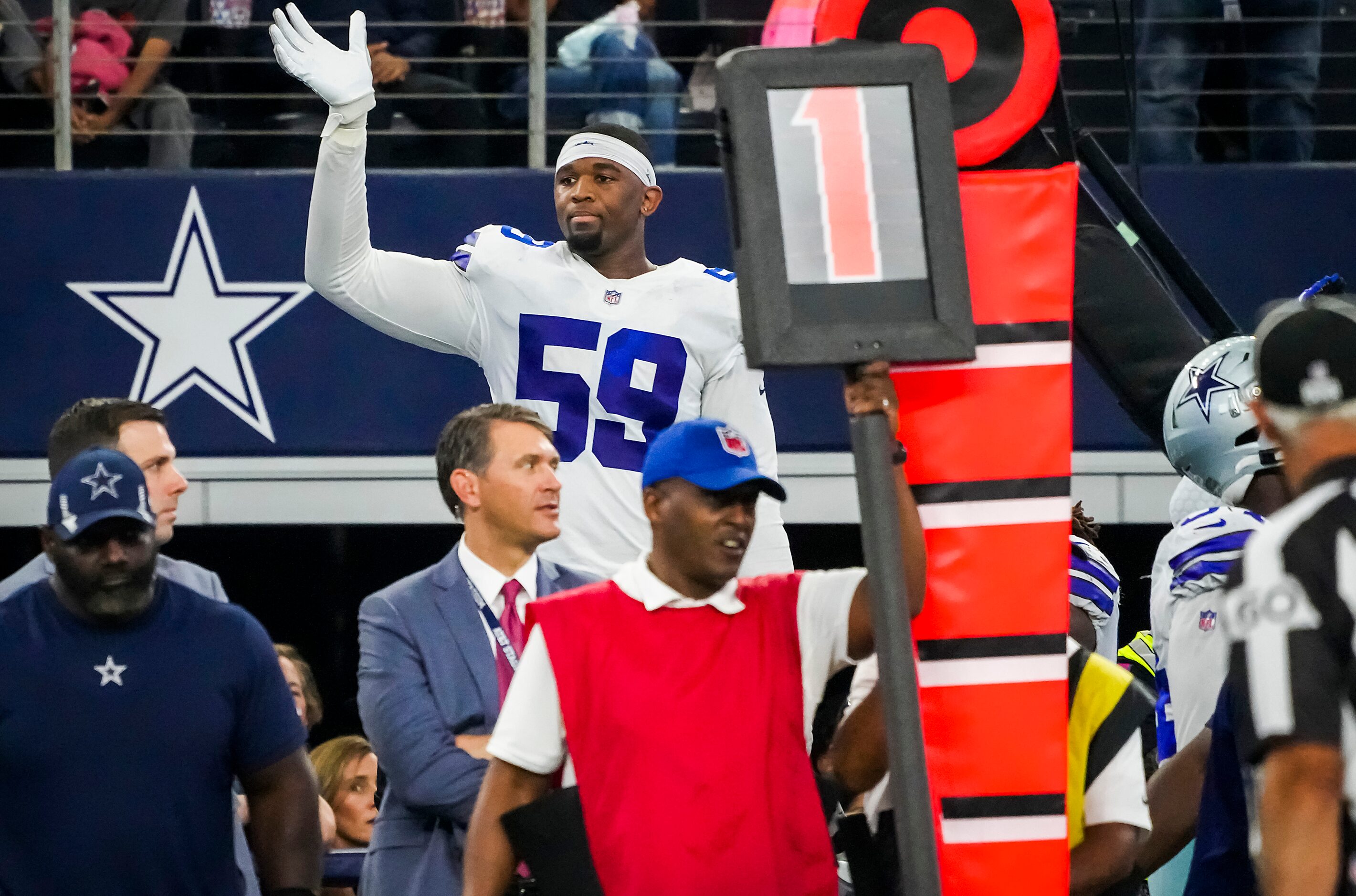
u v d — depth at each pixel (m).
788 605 2.92
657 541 2.89
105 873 2.95
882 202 2.41
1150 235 5.49
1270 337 2.57
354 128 3.86
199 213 6.53
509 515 3.49
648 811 2.78
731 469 2.83
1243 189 6.70
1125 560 7.89
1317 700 2.36
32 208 6.51
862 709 2.96
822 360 2.37
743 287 2.38
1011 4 2.88
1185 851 3.95
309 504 6.54
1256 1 6.78
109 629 3.02
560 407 4.00
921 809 2.36
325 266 3.97
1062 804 2.81
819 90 2.43
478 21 6.83
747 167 2.39
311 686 5.10
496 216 6.57
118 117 6.81
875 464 2.40
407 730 3.38
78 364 6.52
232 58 6.86
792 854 2.81
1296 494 2.55
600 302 4.04
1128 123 5.79
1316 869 2.34
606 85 6.80
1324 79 7.14
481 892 2.88
